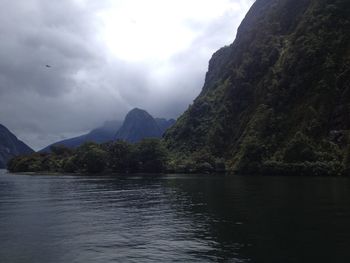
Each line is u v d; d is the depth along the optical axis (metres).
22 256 39.81
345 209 64.25
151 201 85.25
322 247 40.09
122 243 44.47
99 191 114.69
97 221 60.03
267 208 67.38
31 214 68.44
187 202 81.00
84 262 37.44
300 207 67.50
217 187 118.25
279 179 151.12
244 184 127.44
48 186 141.50
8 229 54.25
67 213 69.06
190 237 46.62
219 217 60.16
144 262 36.75
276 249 39.78
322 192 92.62
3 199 94.81
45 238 47.97
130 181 163.75
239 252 39.16
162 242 44.44
